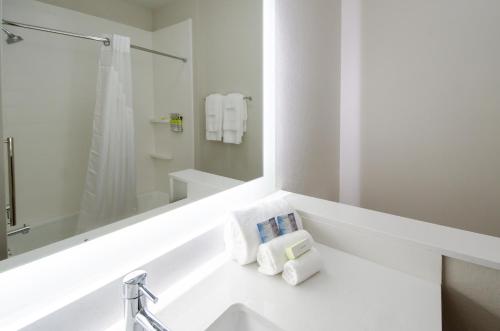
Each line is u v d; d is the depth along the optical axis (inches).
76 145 22.6
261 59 41.8
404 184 68.2
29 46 19.6
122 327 22.7
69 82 21.9
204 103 34.2
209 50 34.1
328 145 67.6
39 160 20.6
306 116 55.6
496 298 26.6
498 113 56.5
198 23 32.6
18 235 19.6
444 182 63.5
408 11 62.6
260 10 40.7
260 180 43.8
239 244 30.9
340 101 73.0
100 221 24.0
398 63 65.1
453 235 30.5
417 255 29.6
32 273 19.8
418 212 67.2
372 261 32.7
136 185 27.0
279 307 25.0
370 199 73.1
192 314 24.2
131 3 25.8
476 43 56.7
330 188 70.8
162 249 28.4
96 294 21.8
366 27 67.7
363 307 25.0
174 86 30.5
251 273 30.0
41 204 20.7
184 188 31.7
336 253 34.6
